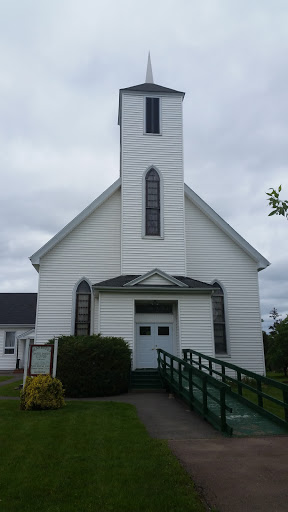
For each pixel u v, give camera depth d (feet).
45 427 30.50
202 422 33.88
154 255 66.18
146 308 63.16
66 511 16.55
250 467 22.11
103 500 17.58
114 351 51.39
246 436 29.14
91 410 37.83
